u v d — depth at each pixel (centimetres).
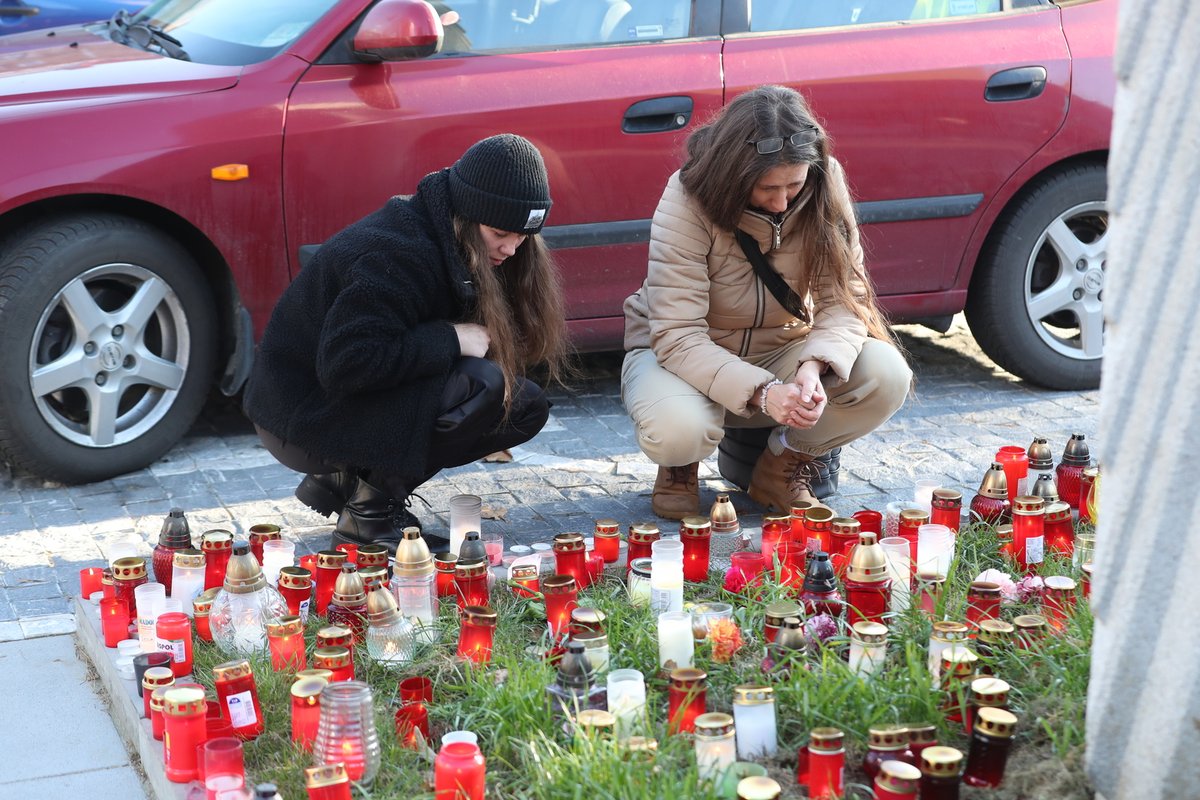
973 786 253
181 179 471
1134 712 221
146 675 288
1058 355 580
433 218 360
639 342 430
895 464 492
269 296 496
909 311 558
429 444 374
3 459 505
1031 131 548
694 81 518
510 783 263
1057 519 369
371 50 483
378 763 265
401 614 319
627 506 455
